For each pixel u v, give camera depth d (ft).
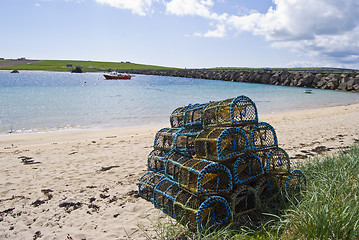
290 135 38.63
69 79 265.95
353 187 15.51
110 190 20.61
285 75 172.14
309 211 12.63
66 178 23.15
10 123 52.70
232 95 110.93
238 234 13.08
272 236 12.54
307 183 17.93
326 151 29.53
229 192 14.28
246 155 15.15
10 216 16.94
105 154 30.50
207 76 254.88
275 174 16.44
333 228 11.44
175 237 13.60
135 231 14.78
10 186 21.44
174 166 16.72
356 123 47.21
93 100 91.86
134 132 44.78
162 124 53.42
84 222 16.12
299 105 83.25
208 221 13.30
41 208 17.93
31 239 14.52
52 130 46.88
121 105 79.97
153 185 18.42
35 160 28.43
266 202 15.85
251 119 17.15
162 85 176.76
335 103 88.63
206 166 13.84
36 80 240.94
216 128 16.05
